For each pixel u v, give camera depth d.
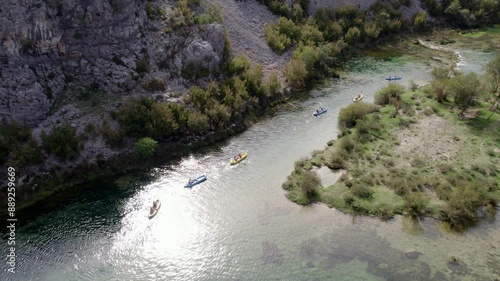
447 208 48.47
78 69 61.91
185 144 60.50
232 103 65.88
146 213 49.47
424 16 100.62
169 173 55.88
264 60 78.50
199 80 68.31
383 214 48.56
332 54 84.88
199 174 55.66
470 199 48.69
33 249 44.78
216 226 47.75
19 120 55.44
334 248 44.72
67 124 56.41
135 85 63.59
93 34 62.00
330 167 56.22
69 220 48.41
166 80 65.69
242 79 70.88
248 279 41.59
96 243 45.69
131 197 51.88
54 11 58.50
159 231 47.16
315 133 63.81
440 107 68.00
